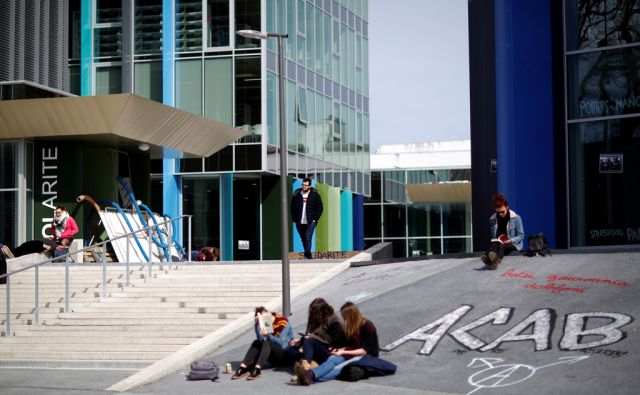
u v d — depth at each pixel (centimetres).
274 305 2144
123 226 3084
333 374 1572
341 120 5150
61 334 2088
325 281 2333
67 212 2977
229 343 1934
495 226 2073
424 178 7069
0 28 3847
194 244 4191
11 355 2002
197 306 2197
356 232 5481
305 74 4634
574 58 2728
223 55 4141
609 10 2675
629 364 1470
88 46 4297
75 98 2862
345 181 5194
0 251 2478
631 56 2636
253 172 4125
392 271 2269
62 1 4244
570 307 1756
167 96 4156
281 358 1688
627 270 1881
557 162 2741
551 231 2734
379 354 1709
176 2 4197
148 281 2388
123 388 1605
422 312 1875
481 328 1742
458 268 2109
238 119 4122
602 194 2667
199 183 4216
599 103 2681
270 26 4212
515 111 2784
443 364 1616
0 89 3078
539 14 2772
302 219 2625
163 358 1938
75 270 2505
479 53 3653
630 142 2628
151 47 4212
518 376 1495
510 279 1953
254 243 4309
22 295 2384
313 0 4769
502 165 2794
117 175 3206
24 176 3027
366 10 5597
